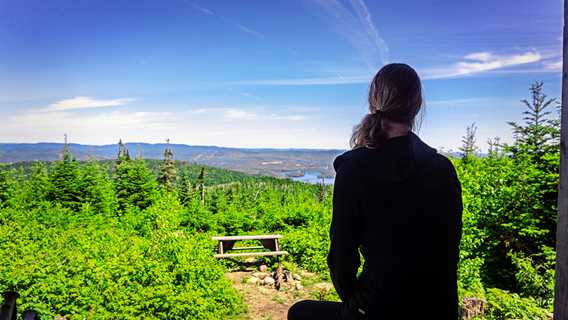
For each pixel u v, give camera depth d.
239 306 8.90
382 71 1.53
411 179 1.39
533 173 13.30
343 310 1.58
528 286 8.90
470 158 18.25
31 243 10.73
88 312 7.19
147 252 9.51
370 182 1.42
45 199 26.56
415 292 1.37
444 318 1.40
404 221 1.38
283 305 9.14
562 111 1.24
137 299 7.42
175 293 7.99
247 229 17.45
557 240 1.25
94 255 9.18
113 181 30.33
